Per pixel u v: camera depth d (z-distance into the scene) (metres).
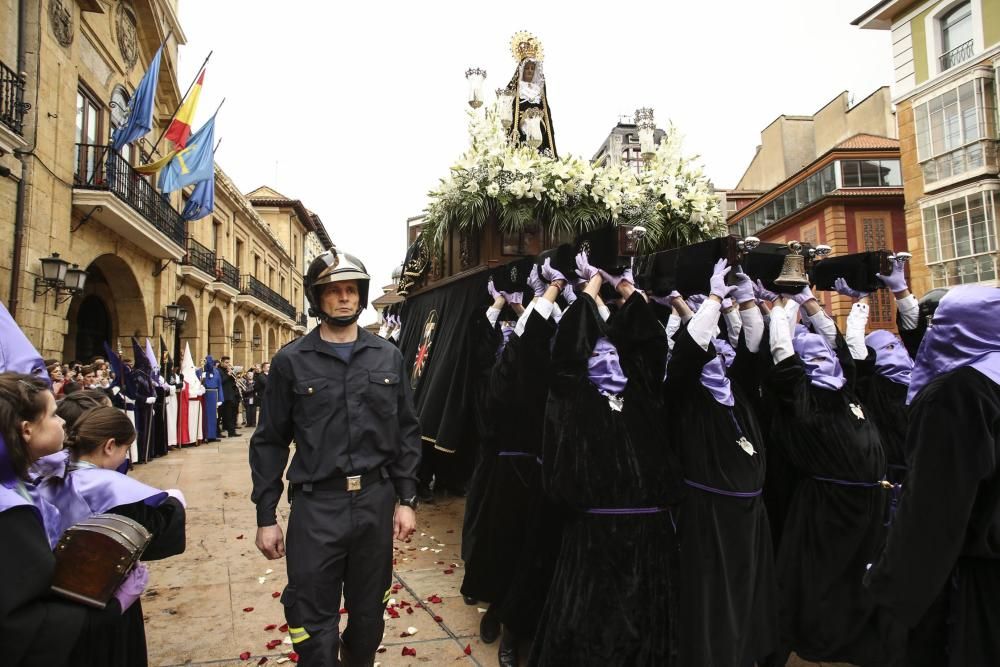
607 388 2.67
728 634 2.52
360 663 2.56
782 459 3.51
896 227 23.69
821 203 24.11
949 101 17.27
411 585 4.32
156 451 11.78
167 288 17.03
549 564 3.11
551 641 2.47
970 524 1.79
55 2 10.97
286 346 2.69
